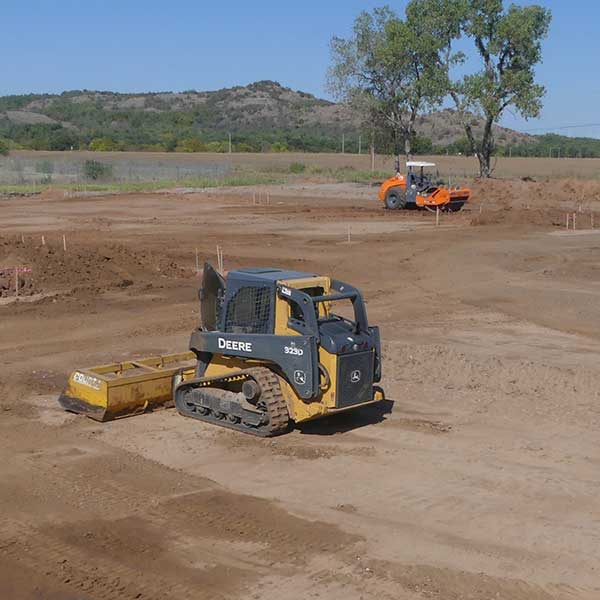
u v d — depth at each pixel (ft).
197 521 30.63
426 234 119.34
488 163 219.20
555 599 25.46
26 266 79.36
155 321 65.87
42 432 40.60
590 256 99.71
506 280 85.35
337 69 209.56
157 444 39.01
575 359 55.16
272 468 36.04
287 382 39.45
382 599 25.32
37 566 27.30
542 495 33.32
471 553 28.32
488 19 210.38
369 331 40.37
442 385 48.91
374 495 33.19
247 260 95.91
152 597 25.43
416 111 211.82
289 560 27.73
